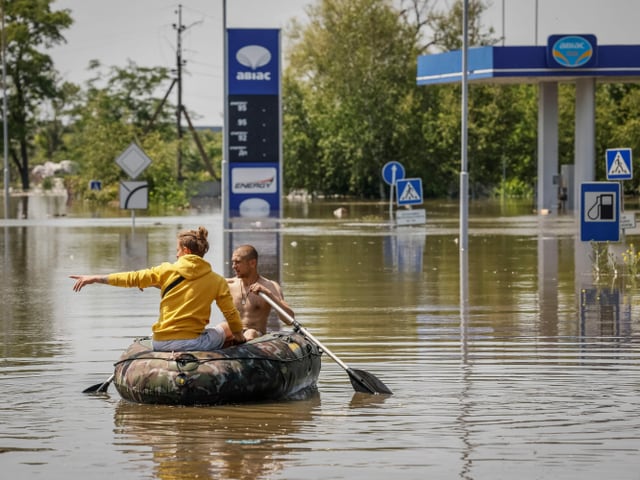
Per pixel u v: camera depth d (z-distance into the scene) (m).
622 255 26.61
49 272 25.09
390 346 14.99
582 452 9.66
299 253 29.80
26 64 101.75
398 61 81.81
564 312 18.19
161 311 11.90
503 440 10.05
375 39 81.69
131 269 25.41
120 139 72.44
